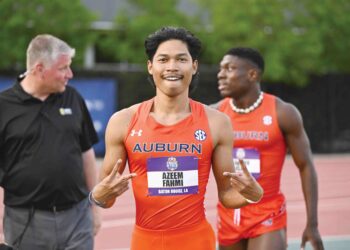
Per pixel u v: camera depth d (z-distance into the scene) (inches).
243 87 441.4
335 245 712.4
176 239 309.9
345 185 1186.6
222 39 1656.0
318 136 1662.2
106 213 920.9
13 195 402.9
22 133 394.6
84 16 1563.7
